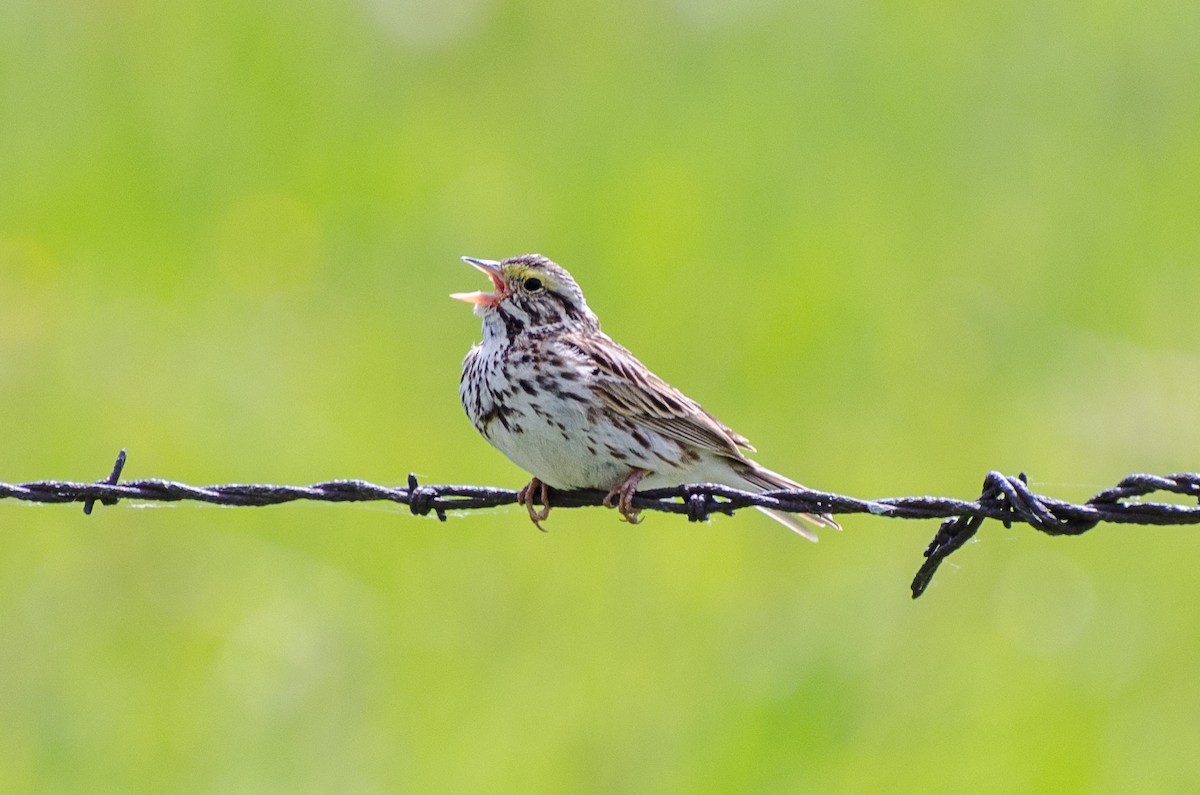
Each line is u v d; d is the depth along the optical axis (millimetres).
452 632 14148
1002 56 21172
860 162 19500
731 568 14648
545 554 14672
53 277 17672
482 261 11250
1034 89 20750
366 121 19797
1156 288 18234
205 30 20984
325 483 10102
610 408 10828
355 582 14648
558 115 20016
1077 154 19812
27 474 15797
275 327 17203
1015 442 16219
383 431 15969
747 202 18625
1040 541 15367
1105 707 13859
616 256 17766
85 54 20500
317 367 16766
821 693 13633
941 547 9414
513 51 21172
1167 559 15367
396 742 13289
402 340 17078
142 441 15945
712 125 19859
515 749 13094
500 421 11008
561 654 13953
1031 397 16875
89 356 16781
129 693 13781
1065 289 18125
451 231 18188
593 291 17422
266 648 14047
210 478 15664
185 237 18266
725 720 13414
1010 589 14977
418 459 15758
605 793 12930
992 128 20109
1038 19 21641
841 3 21750
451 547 14797
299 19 21266
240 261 17984
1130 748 13562
